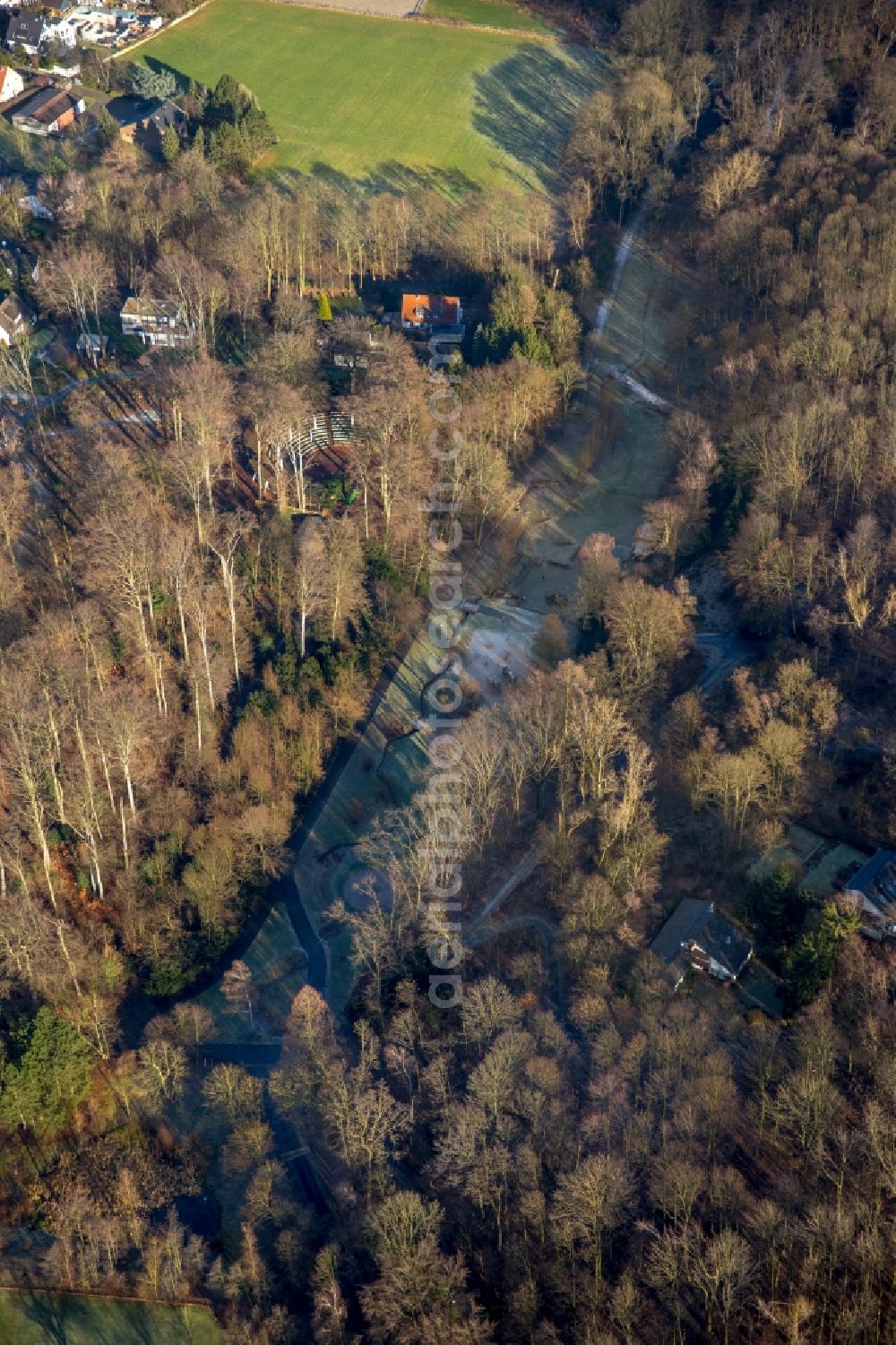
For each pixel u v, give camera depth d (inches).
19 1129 5890.8
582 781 6545.3
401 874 6328.7
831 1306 4835.1
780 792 6441.9
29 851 6624.0
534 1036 5629.9
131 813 6830.7
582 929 6008.9
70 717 6889.8
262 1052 6136.8
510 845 6643.7
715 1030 5713.6
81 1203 5605.3
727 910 6146.7
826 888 6141.7
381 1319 5054.1
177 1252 5359.3
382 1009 6013.8
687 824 6505.9
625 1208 5123.0
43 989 6136.8
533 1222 5162.4
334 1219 5511.8
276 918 6619.1
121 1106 5959.6
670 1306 4963.1
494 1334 5039.4
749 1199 5108.3
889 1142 4985.2
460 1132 5265.8
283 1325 5142.7
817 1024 5423.2
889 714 6811.0
